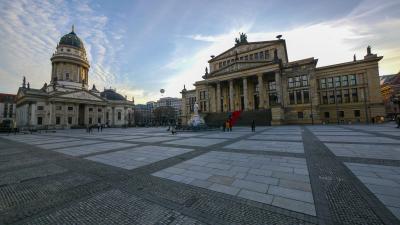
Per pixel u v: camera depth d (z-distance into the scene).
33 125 61.62
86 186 5.15
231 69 50.97
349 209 3.44
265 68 43.34
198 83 62.31
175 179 5.49
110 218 3.44
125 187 4.98
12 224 3.32
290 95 45.53
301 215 3.28
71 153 10.70
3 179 5.91
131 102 97.75
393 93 67.50
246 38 58.47
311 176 5.37
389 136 13.68
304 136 15.48
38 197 4.48
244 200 3.96
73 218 3.47
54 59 71.69
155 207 3.80
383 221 3.01
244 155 8.55
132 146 12.87
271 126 34.47
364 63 44.38
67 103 69.25
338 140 12.33
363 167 6.08
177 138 17.28
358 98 44.53
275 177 5.38
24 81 76.81
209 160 7.75
